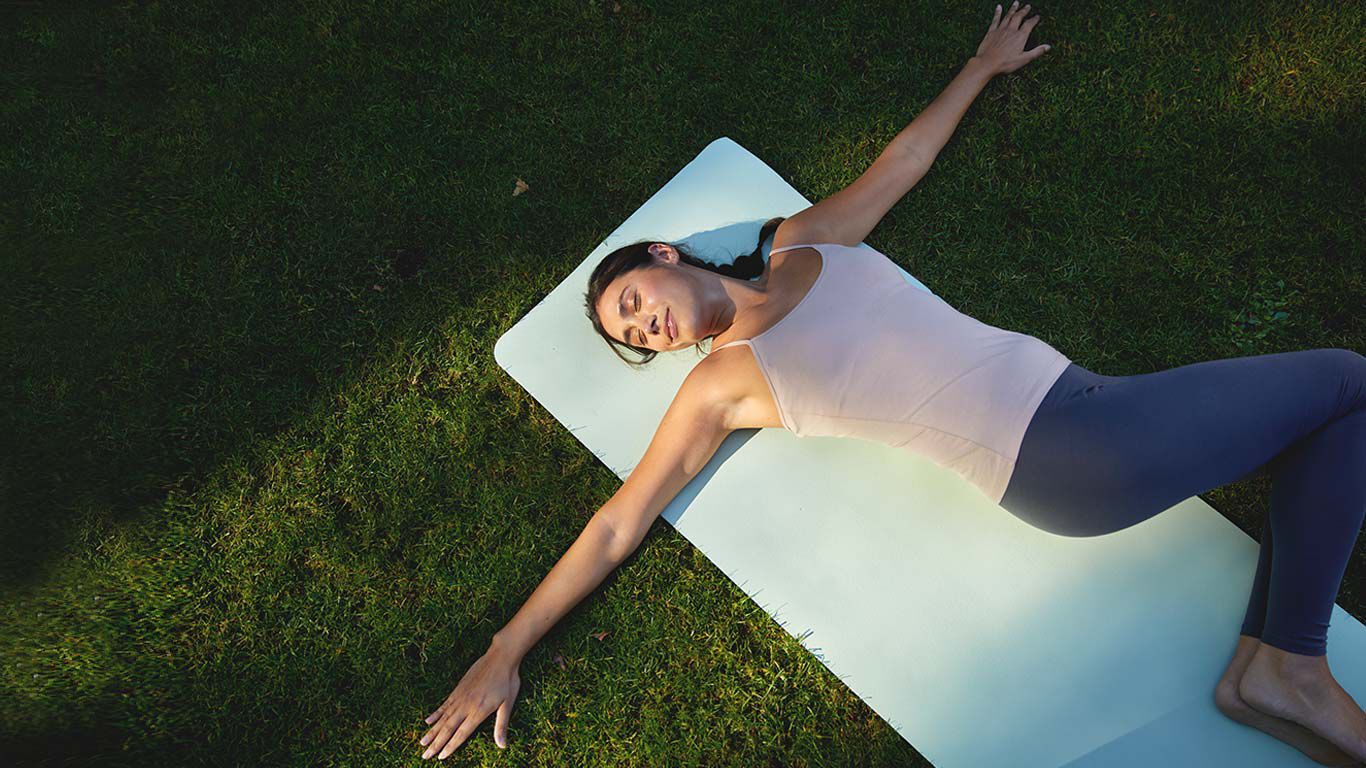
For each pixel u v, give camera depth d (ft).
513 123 9.25
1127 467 6.20
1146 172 8.62
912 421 6.75
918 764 7.31
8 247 9.16
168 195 9.23
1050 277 8.45
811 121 9.05
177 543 8.27
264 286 8.95
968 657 7.26
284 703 7.86
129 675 7.93
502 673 7.41
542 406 8.39
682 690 7.70
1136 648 7.13
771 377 6.88
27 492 8.44
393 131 9.29
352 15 9.60
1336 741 6.31
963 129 8.83
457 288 8.86
